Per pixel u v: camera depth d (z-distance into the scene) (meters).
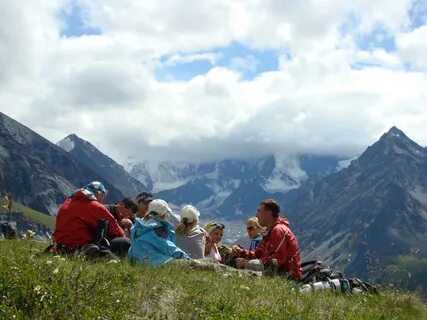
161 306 10.16
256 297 12.14
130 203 21.27
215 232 20.98
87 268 11.58
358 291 16.41
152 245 15.95
